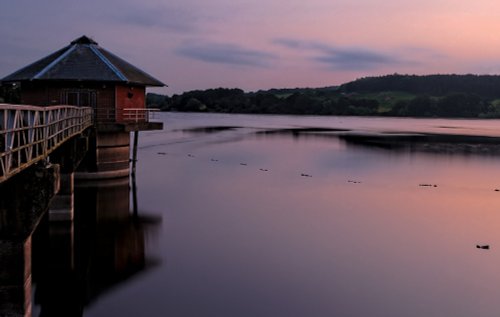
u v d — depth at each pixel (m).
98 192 26.38
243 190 28.00
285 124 102.62
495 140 62.44
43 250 16.97
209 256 16.58
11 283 9.72
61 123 15.91
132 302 13.02
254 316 12.37
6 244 9.66
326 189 28.89
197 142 56.62
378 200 26.17
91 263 15.80
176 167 36.22
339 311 12.78
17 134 9.38
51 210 19.09
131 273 14.98
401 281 14.89
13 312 9.77
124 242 17.94
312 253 17.11
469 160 42.97
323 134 71.50
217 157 42.69
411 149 51.00
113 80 28.78
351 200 26.02
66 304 12.73
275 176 33.16
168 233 19.14
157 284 14.18
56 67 29.02
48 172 9.91
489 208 24.78
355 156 44.62
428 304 13.40
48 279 14.53
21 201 9.74
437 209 24.38
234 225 20.45
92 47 30.91
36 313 12.34
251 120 121.81
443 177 34.03
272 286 14.21
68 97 29.11
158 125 29.20
